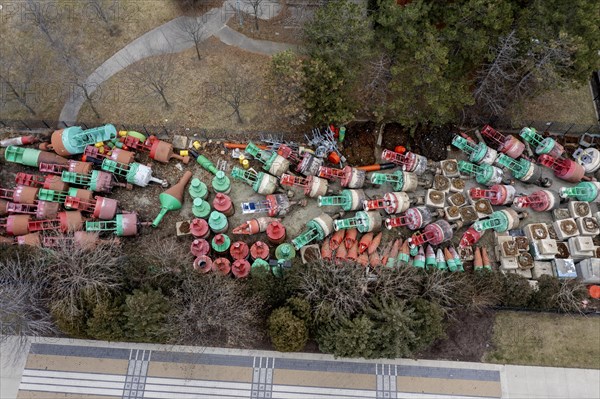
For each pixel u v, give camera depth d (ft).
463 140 177.99
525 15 160.35
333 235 168.35
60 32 190.29
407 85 169.58
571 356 161.38
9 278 144.46
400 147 180.45
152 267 147.64
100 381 154.71
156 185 174.91
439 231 164.96
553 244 167.02
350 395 155.94
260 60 188.44
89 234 159.74
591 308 165.89
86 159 172.04
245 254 162.71
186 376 155.63
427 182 177.88
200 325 141.49
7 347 155.84
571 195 174.60
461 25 162.40
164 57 188.14
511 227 171.32
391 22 158.92
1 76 183.21
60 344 156.97
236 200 175.42
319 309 145.38
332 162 179.93
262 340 158.30
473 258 169.48
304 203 173.99
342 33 159.22
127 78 185.37
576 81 168.25
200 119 181.78
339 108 170.19
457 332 161.07
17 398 152.25
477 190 174.81
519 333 162.50
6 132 178.81
